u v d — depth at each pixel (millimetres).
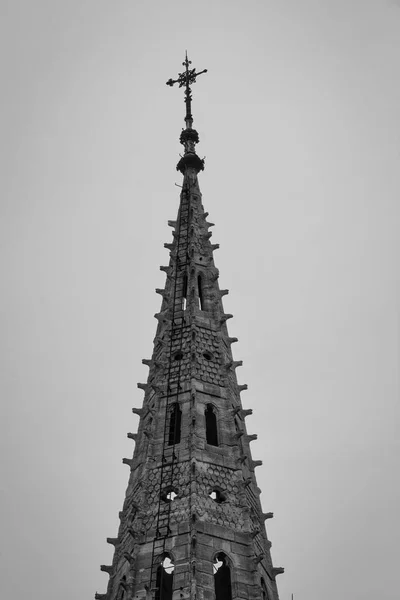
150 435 45656
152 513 40719
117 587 39250
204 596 35438
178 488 41625
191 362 50062
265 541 42938
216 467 43312
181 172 74562
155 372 51688
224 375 50562
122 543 41750
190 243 62719
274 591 40188
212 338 53656
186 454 43656
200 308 56781
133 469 46469
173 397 48094
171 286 59438
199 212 67688
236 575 37594
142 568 37781
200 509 40000
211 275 60375
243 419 50094
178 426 46188
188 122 80688
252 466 47156
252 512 42500
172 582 37500
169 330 54281
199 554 37625
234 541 39312
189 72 86250
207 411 47688
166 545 38438
